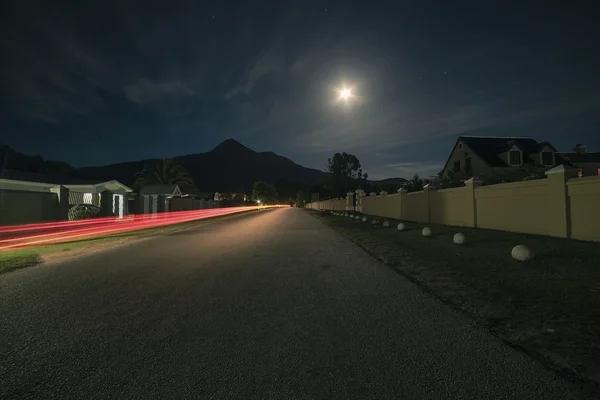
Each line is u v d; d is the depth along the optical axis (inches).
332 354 123.3
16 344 138.0
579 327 138.3
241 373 111.3
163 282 237.9
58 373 114.4
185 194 2026.3
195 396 99.1
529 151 1078.4
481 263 260.5
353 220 888.3
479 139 1184.2
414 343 130.5
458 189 505.7
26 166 1640.0
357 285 221.1
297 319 160.6
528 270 227.6
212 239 503.8
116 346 134.6
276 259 324.2
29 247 434.3
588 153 1155.3
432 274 242.2
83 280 247.9
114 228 737.0
